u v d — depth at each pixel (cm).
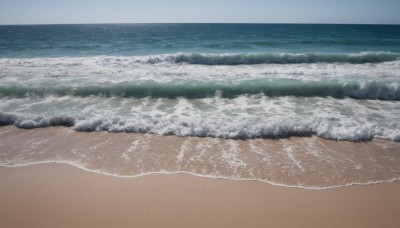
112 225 421
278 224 424
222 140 728
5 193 504
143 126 790
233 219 434
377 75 1267
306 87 1077
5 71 1355
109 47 2520
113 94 1070
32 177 556
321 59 1612
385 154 654
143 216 441
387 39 3050
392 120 840
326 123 787
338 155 650
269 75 1293
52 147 688
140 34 4600
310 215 445
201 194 498
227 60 1597
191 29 6619
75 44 2823
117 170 578
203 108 945
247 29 6400
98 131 786
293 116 868
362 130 745
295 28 6906
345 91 1078
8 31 5956
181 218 436
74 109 930
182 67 1488
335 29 6178
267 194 500
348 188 521
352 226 423
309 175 562
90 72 1356
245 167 591
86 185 526
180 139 732
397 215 448
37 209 460
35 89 1059
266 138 741
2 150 672
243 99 1036
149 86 1078
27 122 816
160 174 563
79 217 439
